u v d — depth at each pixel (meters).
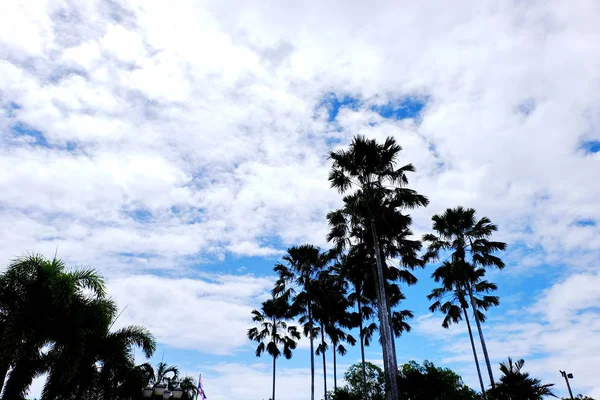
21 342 11.14
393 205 21.52
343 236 24.17
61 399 14.72
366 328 33.38
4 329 11.22
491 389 16.56
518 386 15.62
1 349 10.80
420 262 24.41
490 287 28.47
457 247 26.56
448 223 26.92
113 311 14.60
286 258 34.78
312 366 30.98
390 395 16.84
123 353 15.94
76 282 12.70
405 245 23.97
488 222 26.81
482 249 25.61
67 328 12.12
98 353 15.23
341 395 26.25
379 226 22.05
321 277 33.91
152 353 16.80
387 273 23.48
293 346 40.66
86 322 13.23
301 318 35.44
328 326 35.38
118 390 17.61
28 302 11.73
